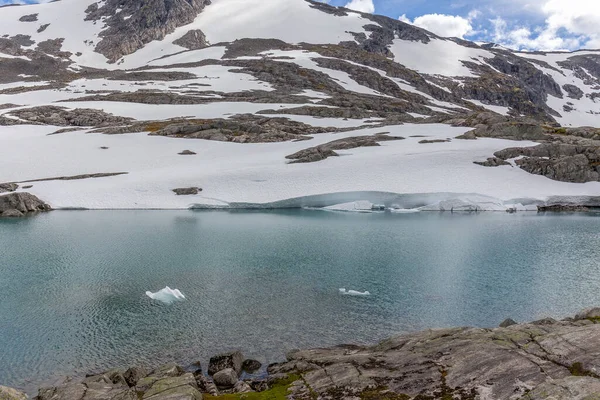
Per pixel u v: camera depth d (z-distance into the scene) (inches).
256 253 1973.4
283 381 783.7
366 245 2153.1
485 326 1182.3
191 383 764.0
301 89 7091.5
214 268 1727.4
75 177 3703.3
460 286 1514.5
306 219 2947.8
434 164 3828.7
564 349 717.3
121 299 1382.9
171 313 1269.7
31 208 3093.0
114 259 1856.5
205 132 4847.4
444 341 846.5
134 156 4276.6
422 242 2226.9
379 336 1115.9
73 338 1109.1
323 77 7677.2
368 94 7253.9
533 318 1236.5
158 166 4060.0
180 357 1013.8
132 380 854.5
